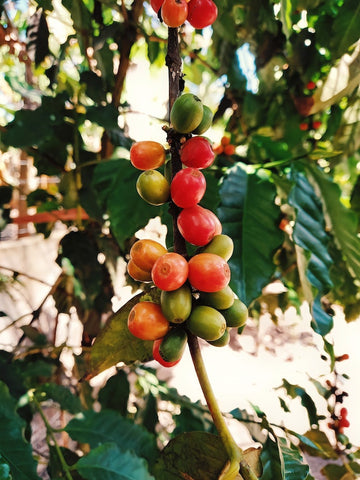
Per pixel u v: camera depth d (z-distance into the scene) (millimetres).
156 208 318
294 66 416
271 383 886
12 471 219
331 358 255
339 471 365
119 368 353
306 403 368
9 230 880
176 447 154
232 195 284
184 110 143
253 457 177
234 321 158
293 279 437
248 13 370
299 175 305
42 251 1164
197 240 149
